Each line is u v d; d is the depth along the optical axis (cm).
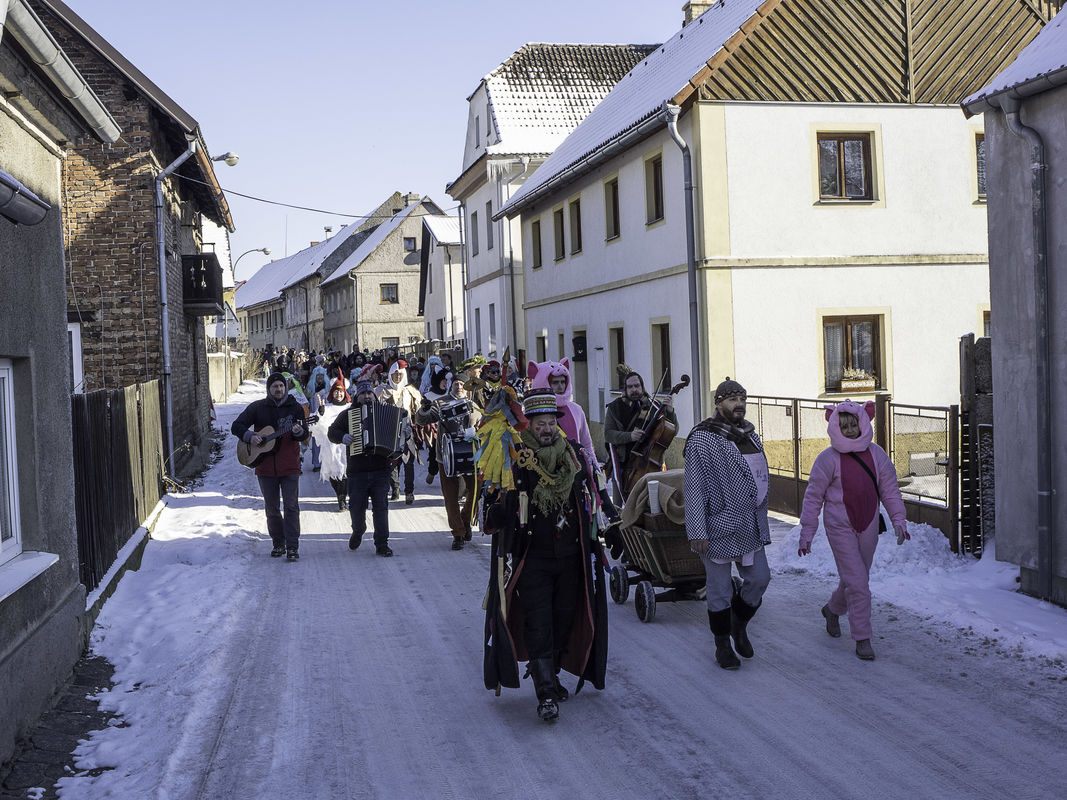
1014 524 875
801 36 1664
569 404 948
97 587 881
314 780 521
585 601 619
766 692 636
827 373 1692
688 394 1697
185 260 2220
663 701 626
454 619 847
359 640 788
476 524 1248
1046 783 488
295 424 1130
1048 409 829
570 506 612
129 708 640
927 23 1706
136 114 1789
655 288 1839
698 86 1625
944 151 1714
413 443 1531
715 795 488
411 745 568
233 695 658
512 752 554
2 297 612
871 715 588
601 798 490
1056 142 829
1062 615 782
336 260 8212
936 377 1714
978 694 620
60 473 717
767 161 1653
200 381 2739
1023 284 866
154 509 1399
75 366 1784
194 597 924
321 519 1434
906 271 1698
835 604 745
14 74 637
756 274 1648
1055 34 894
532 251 2711
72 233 1788
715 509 679
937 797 476
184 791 509
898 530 712
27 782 522
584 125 2705
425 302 5775
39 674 612
